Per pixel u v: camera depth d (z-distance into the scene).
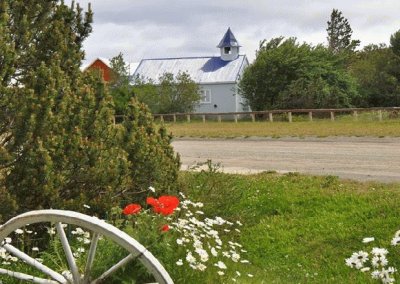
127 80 50.38
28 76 7.09
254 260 8.31
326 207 10.20
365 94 51.47
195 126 32.25
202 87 65.69
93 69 8.36
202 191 9.58
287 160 16.52
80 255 5.48
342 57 51.53
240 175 13.41
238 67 66.19
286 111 33.25
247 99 52.16
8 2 7.57
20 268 5.48
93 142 7.22
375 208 9.59
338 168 14.50
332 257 8.12
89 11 8.45
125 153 7.61
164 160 8.46
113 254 4.75
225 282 5.84
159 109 52.03
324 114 36.28
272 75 48.62
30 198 6.58
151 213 6.59
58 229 4.13
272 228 9.47
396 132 22.23
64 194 7.12
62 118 6.99
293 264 8.05
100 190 7.36
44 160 6.46
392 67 54.12
